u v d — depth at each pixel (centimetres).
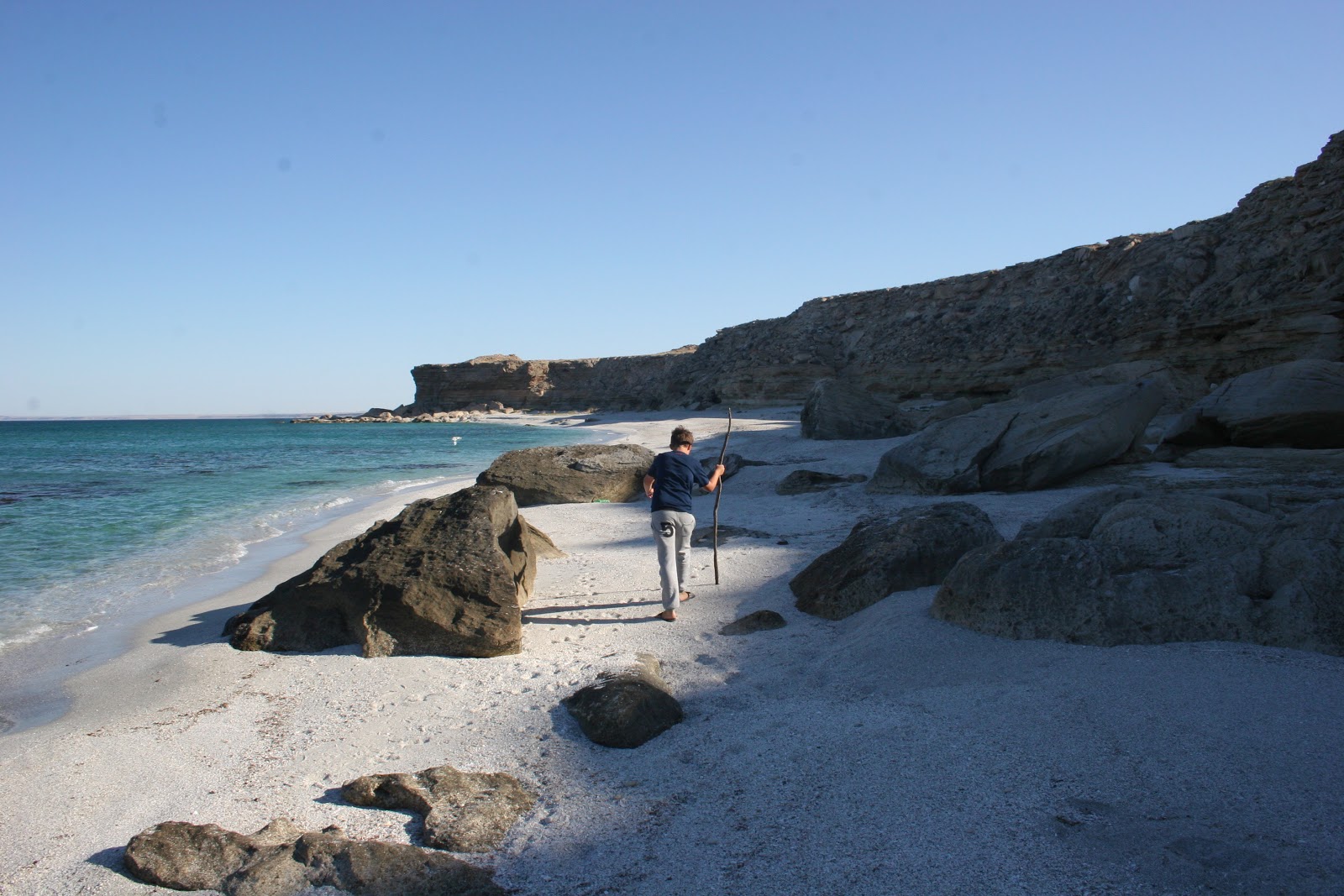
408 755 413
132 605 811
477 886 286
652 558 916
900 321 5875
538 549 919
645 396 8800
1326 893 226
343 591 607
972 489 1167
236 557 1093
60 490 2117
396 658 570
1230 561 461
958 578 521
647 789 353
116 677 562
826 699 439
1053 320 4506
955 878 257
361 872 291
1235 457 1204
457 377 11844
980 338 4938
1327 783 281
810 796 324
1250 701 351
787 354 6269
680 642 583
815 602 631
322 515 1555
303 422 15138
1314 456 1133
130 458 3750
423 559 610
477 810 336
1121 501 568
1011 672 428
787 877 271
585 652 566
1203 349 3197
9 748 437
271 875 291
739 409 6253
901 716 386
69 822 348
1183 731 331
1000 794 303
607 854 303
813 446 2275
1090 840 267
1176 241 4159
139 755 421
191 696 514
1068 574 479
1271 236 3544
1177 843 258
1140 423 1256
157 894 292
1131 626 449
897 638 505
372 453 4006
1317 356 2823
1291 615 421
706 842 302
